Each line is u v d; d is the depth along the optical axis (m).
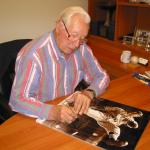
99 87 1.35
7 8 2.09
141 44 2.22
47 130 0.99
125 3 2.10
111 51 2.31
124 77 1.60
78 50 1.44
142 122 1.07
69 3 2.49
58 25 1.21
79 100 1.17
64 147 0.90
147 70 1.87
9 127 1.01
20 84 1.16
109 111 1.15
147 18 2.24
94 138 0.94
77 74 1.50
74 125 1.03
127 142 0.93
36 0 2.24
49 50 1.28
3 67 1.41
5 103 1.28
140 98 1.31
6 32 2.15
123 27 2.31
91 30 2.57
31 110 1.08
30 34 2.31
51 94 1.37
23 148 0.89
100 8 2.48
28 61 1.20
